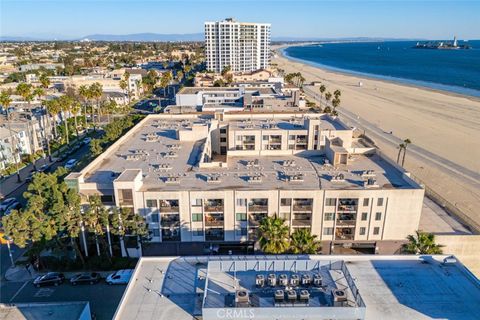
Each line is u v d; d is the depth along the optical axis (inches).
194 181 2866.6
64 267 2662.4
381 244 2795.3
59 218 2465.6
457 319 1482.5
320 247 2598.4
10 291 2426.2
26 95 5526.6
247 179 2910.9
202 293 1648.6
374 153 3521.2
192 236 2733.8
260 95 6289.4
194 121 4813.0
